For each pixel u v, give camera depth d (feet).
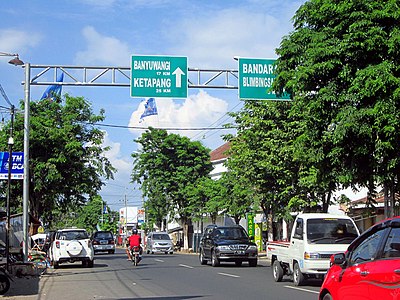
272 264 64.59
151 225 230.68
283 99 74.49
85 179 115.14
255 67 74.74
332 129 56.75
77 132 115.65
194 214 175.52
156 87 72.43
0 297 52.44
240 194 109.50
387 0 53.83
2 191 118.21
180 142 176.96
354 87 52.01
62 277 74.54
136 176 180.04
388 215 60.08
